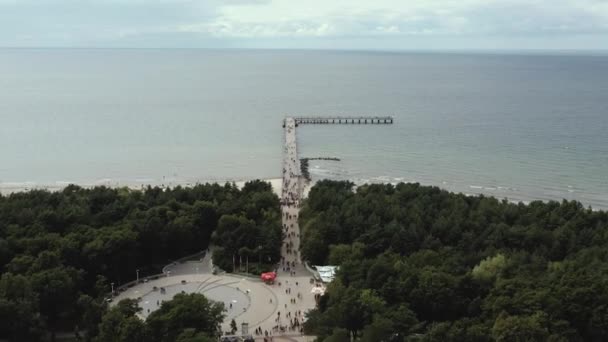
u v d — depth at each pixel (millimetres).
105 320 157500
